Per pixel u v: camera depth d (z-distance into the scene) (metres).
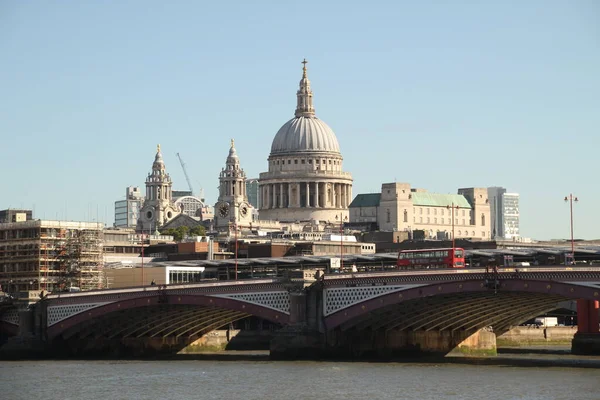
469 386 191.12
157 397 185.50
